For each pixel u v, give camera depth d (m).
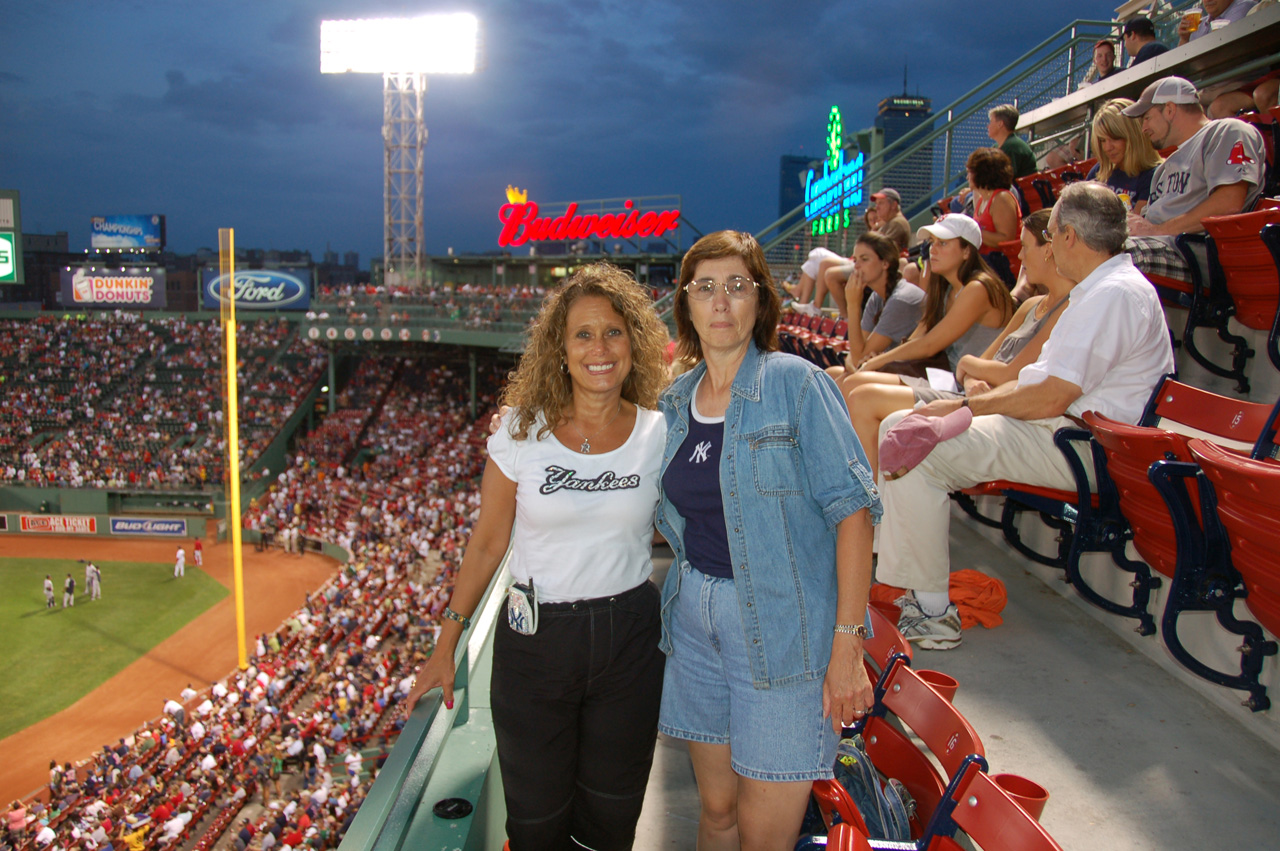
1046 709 2.76
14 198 50.66
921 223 10.92
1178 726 2.64
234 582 26.58
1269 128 4.93
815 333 7.53
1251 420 2.61
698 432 2.06
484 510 2.21
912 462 3.05
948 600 3.29
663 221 37.56
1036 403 3.03
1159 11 9.73
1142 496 2.76
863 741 2.26
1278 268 3.32
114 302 48.97
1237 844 2.08
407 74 41.16
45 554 29.25
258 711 17.45
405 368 40.03
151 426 36.22
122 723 17.89
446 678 2.26
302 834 13.27
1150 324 3.01
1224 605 2.49
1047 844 1.40
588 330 2.01
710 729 2.12
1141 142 5.00
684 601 2.10
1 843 13.75
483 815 2.42
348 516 29.84
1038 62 10.62
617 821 2.25
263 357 40.84
